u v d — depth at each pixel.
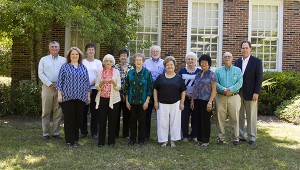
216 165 5.51
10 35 10.38
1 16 9.12
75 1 9.91
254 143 7.11
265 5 13.53
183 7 13.10
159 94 6.69
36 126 8.55
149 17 13.20
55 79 6.91
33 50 11.25
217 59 13.33
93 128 7.20
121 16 11.03
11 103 10.15
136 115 6.68
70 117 6.35
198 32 13.32
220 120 6.96
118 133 7.37
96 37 9.50
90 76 7.14
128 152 6.09
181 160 5.72
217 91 6.82
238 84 6.67
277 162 5.77
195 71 7.25
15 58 13.29
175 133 6.65
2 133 7.54
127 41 11.07
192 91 7.15
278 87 11.88
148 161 5.60
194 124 7.23
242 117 7.29
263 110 11.73
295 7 13.49
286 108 10.74
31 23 8.51
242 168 5.38
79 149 6.22
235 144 6.91
